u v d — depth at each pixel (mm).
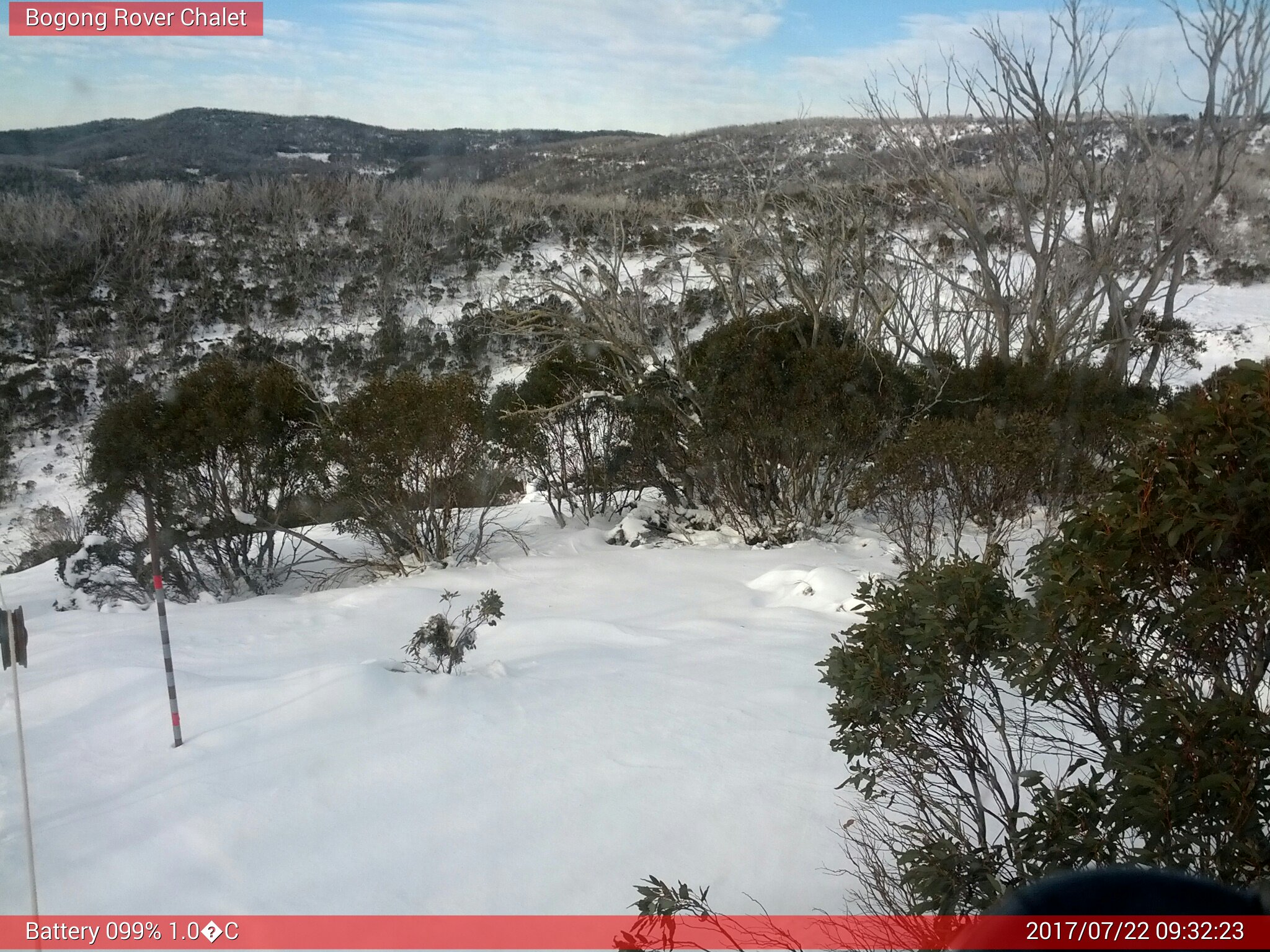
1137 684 2689
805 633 7578
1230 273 30156
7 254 31797
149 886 4020
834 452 11430
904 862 3061
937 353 15422
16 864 4289
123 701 6598
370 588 10781
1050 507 9984
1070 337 17250
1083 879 1680
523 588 10234
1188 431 2576
